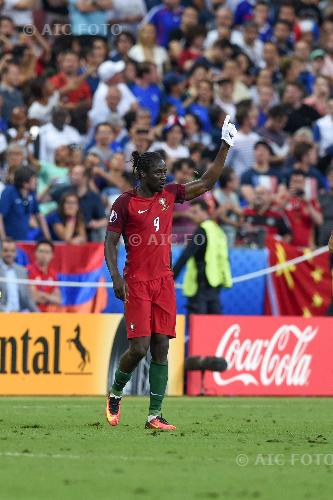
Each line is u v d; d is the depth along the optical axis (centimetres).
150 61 6366
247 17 7231
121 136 5769
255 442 2658
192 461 2255
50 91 5716
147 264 2836
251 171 5650
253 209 5409
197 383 4622
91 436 2733
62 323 4400
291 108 6344
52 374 4388
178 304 5044
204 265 4738
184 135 5847
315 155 5912
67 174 5241
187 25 6762
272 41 7106
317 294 5194
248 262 5097
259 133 6031
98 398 4300
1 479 1952
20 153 5012
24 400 4144
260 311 5138
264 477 2042
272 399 4472
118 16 6775
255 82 6638
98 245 4806
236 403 4191
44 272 4700
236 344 4647
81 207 5031
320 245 5444
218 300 4834
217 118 5944
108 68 6044
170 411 3709
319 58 6925
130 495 1780
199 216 4866
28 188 4838
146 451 2417
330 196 5494
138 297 2830
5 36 6103
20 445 2511
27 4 6444
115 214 2808
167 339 2906
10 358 4350
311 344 4750
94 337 4428
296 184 5456
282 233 5438
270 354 4697
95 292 4803
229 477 2028
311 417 3531
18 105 5688
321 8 7788
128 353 2873
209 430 2969
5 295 4606
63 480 1944
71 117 5538
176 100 6238
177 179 4950
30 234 4884
